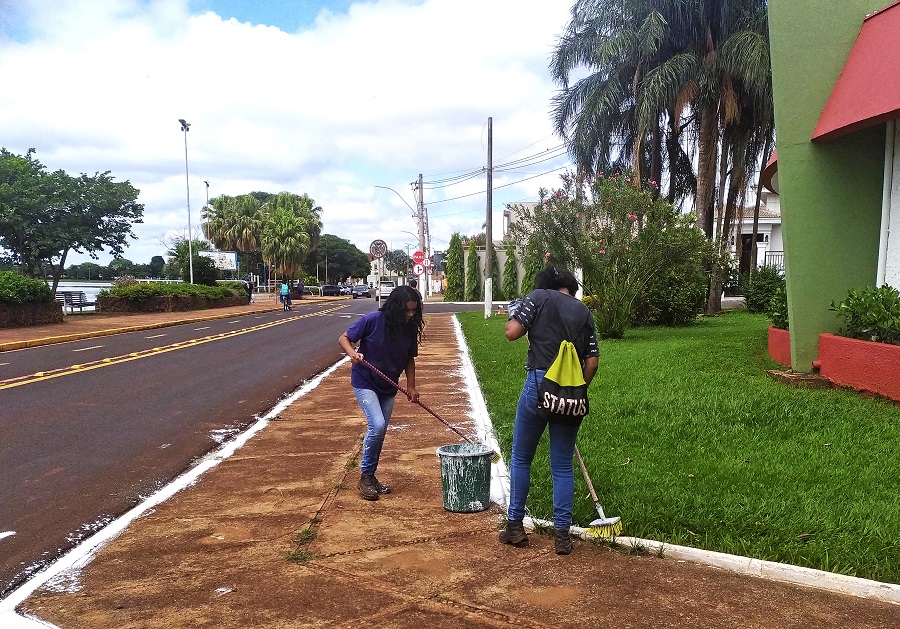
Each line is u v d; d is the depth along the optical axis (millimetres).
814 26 8219
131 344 16594
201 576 3504
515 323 3773
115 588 3377
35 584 3436
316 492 4941
